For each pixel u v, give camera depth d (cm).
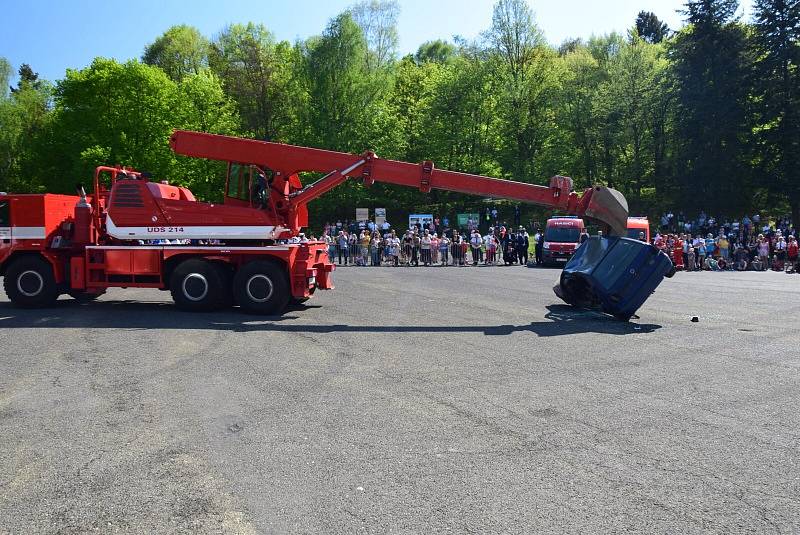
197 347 955
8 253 1362
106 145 4728
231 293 1369
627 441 537
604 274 1256
